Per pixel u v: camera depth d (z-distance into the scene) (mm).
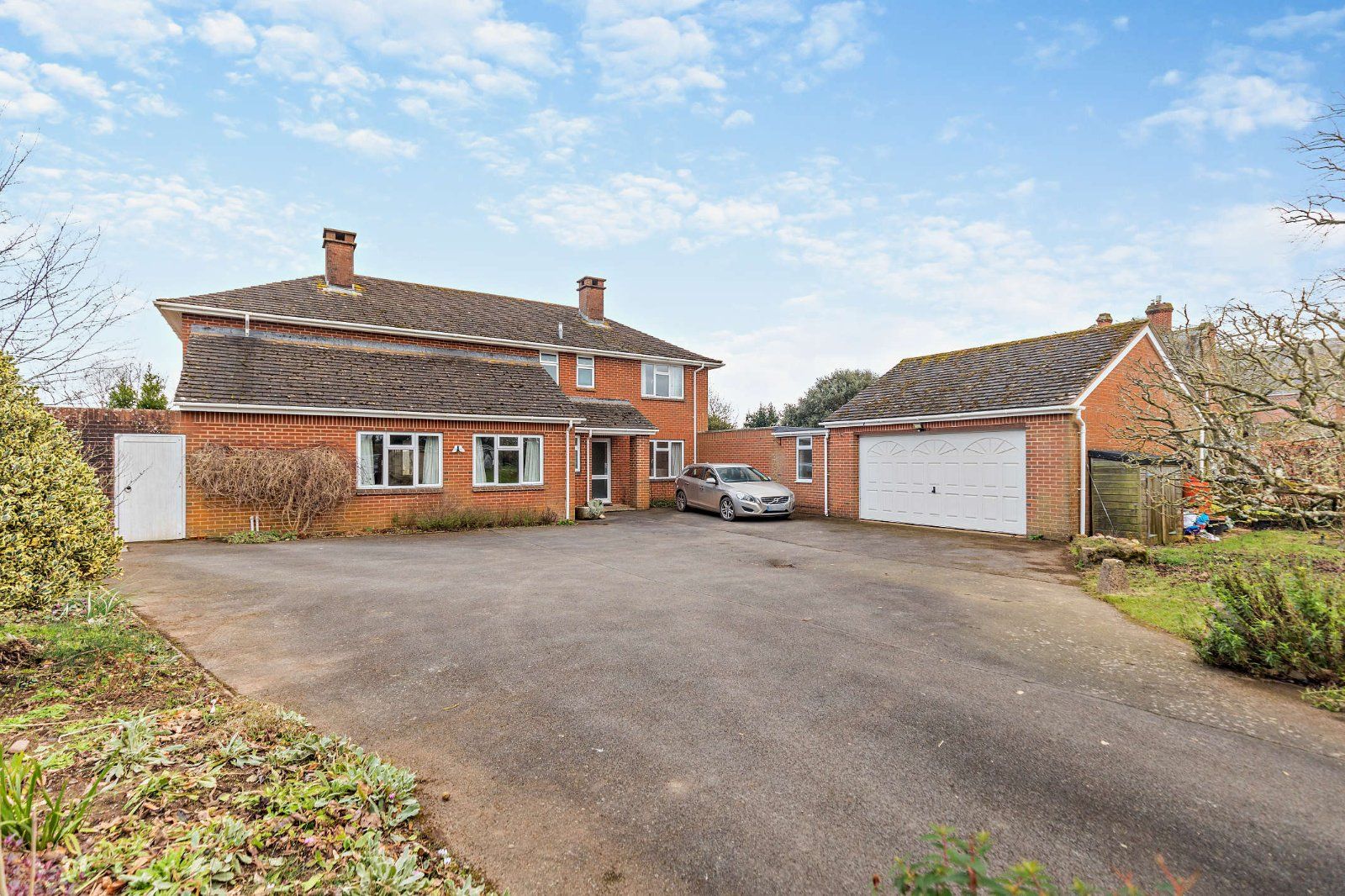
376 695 4742
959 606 7812
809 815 3188
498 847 2908
